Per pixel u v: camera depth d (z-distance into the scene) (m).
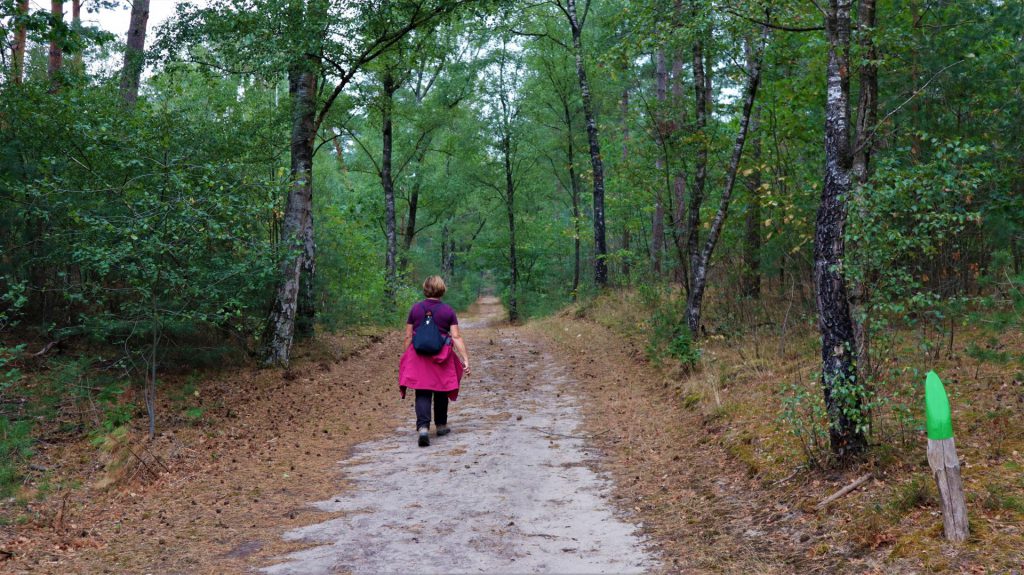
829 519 4.29
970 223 7.66
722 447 6.55
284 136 12.90
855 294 5.14
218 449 7.46
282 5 11.40
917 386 5.67
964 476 4.39
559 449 7.29
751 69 10.88
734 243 12.76
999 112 8.06
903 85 8.54
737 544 4.29
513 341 18.91
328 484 6.27
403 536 4.76
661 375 10.77
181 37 11.88
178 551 4.55
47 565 4.22
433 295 7.93
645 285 18.11
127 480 6.14
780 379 8.22
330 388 11.26
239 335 11.50
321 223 17.92
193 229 7.93
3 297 8.20
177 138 10.44
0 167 9.16
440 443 7.75
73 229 9.02
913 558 3.51
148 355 9.75
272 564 4.30
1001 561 3.26
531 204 34.62
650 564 4.11
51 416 7.87
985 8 8.25
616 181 20.11
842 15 5.23
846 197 4.88
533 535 4.71
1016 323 6.71
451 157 33.28
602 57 8.22
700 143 12.20
